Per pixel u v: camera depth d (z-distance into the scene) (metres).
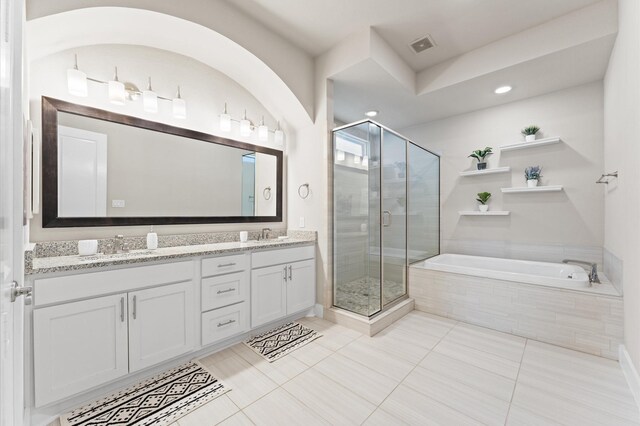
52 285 1.40
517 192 3.34
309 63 2.93
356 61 2.56
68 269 1.44
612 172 2.37
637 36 1.63
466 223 3.75
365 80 2.88
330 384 1.75
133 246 2.10
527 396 1.63
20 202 0.94
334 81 2.92
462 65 2.85
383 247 2.83
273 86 2.78
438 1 2.15
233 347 2.22
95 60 2.00
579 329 2.18
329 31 2.55
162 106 2.33
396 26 2.46
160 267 1.80
